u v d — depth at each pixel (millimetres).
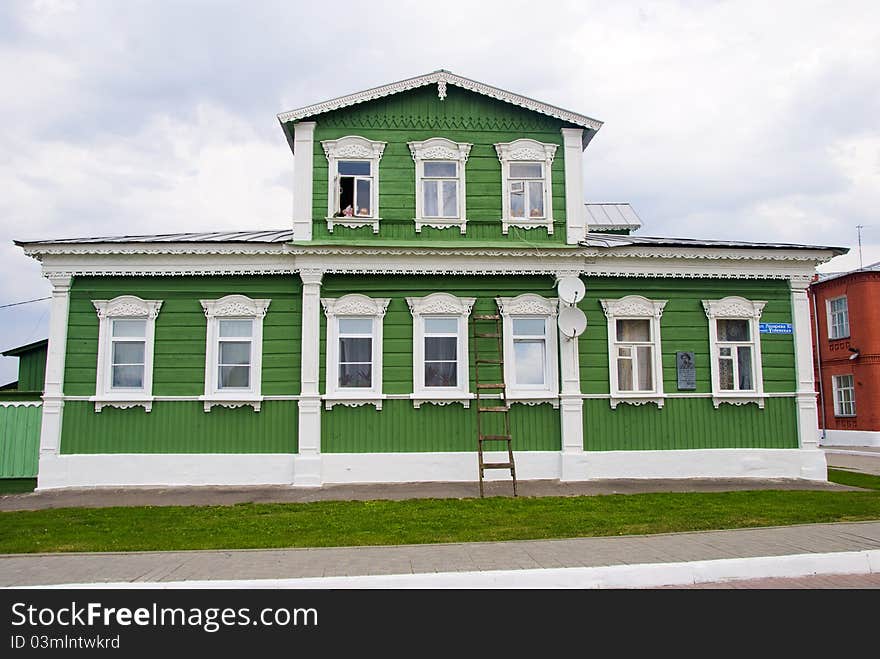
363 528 10953
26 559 9047
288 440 16031
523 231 17125
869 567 8625
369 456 16000
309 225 16641
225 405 16062
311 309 16328
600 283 17125
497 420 16391
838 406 33781
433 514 12172
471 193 17219
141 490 15312
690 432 16781
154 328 16281
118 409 15969
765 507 12586
